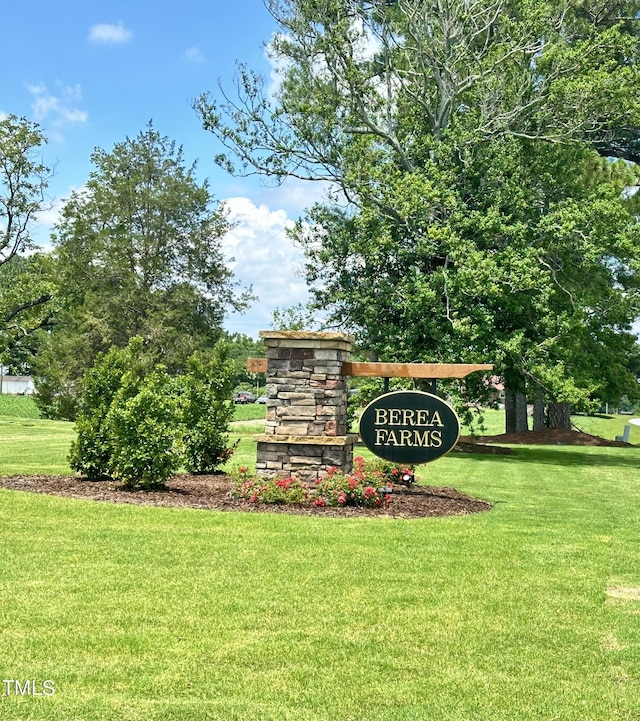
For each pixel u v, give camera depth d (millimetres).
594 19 27016
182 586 6504
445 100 24531
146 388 11844
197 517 9352
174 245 44656
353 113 24281
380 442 11695
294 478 11062
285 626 5660
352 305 24375
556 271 24844
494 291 21391
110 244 42281
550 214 23312
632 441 39938
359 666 5000
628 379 28609
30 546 7672
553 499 13078
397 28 23938
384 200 23750
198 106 23938
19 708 4305
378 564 7383
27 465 15508
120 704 4387
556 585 6906
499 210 23453
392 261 24391
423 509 10891
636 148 30547
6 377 87688
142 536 8242
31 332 37844
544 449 26609
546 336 23984
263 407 59031
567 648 5402
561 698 4621
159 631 5488
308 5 22641
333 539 8359
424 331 23266
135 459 11523
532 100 23891
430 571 7199
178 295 42688
